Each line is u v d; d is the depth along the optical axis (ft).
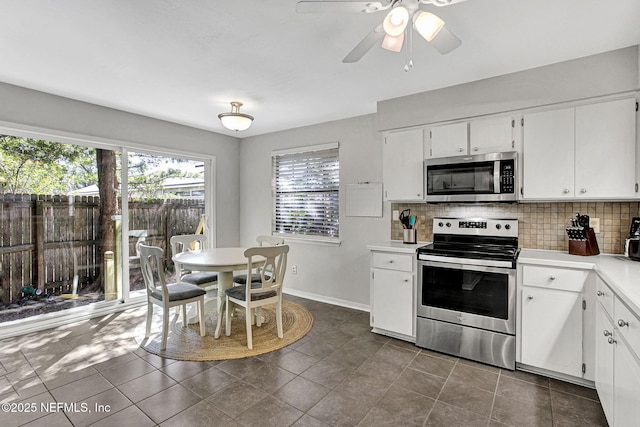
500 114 8.84
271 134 15.35
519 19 6.15
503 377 7.63
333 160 13.41
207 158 15.20
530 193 8.38
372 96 10.38
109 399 6.68
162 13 5.93
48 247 10.64
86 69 8.38
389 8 5.33
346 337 9.92
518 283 7.84
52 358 8.38
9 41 6.92
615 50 7.34
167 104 11.25
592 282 6.93
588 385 7.14
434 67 8.27
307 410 6.39
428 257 9.00
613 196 7.43
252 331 10.28
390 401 6.70
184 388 7.10
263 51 7.43
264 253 9.23
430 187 9.77
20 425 5.86
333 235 13.39
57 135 10.43
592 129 7.63
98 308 11.67
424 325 9.16
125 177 12.34
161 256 8.66
